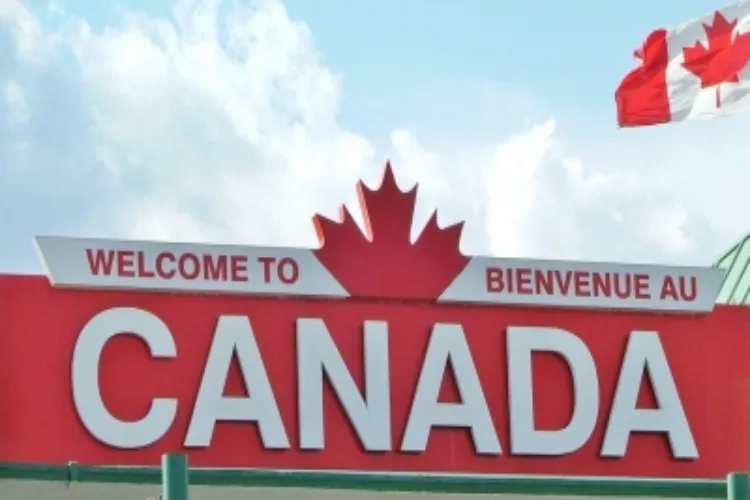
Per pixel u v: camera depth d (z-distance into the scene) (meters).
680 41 37.97
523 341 29.64
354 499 28.61
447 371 29.30
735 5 37.72
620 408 29.83
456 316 29.53
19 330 27.97
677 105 37.94
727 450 30.16
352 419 28.70
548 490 29.08
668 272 30.55
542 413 29.53
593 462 29.52
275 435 28.34
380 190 29.66
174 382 28.28
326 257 29.19
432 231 29.69
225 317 28.62
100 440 27.81
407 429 28.83
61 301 28.22
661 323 30.44
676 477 29.88
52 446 27.67
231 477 27.83
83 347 28.05
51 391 27.86
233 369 28.56
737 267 34.84
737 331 30.69
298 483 28.05
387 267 29.41
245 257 28.86
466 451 29.05
